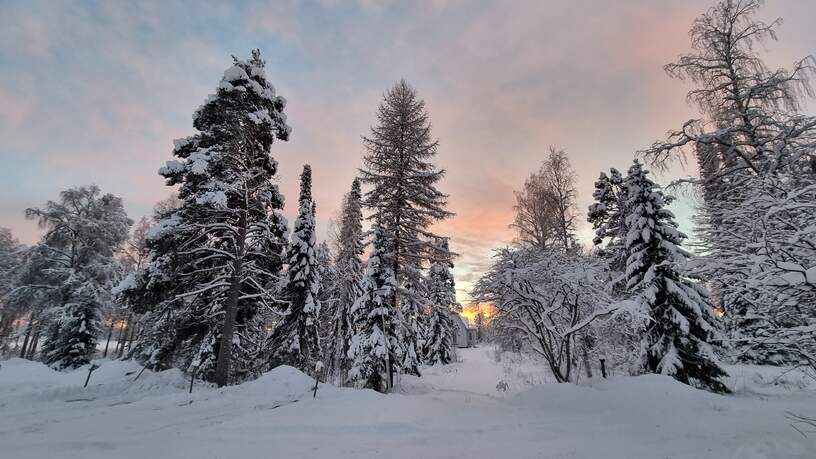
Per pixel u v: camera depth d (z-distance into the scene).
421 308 18.27
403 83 19.64
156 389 13.32
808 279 4.97
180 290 15.96
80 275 26.83
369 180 18.55
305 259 20.31
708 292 13.50
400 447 6.46
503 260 15.96
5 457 5.73
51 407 10.02
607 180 23.33
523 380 18.94
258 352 20.17
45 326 26.59
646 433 7.41
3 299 28.16
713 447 6.19
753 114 12.55
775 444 5.91
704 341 12.97
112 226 29.92
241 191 15.39
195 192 15.71
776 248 5.56
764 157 12.39
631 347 17.56
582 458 5.78
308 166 22.06
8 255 35.22
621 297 18.02
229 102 15.37
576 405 10.34
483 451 6.22
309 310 19.55
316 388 11.90
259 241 16.94
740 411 9.08
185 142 16.38
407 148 18.80
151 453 5.95
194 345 17.41
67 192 29.06
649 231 13.84
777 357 12.40
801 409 9.13
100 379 14.16
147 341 20.03
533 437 7.19
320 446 6.46
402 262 18.34
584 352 17.78
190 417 8.70
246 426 7.71
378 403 9.66
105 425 7.91
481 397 13.66
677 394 9.86
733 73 13.30
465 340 70.56
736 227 7.57
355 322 17.64
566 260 15.80
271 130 17.06
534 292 15.10
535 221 24.03
